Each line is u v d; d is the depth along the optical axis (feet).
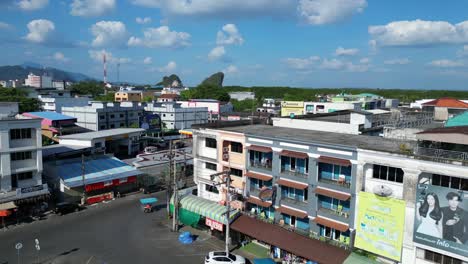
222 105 492.54
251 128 167.73
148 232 155.63
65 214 173.68
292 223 138.51
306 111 362.12
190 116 422.00
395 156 107.86
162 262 128.88
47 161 208.44
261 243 144.66
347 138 136.77
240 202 151.64
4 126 153.69
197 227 161.48
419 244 105.81
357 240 117.80
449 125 142.82
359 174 116.37
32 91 480.23
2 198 152.15
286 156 138.82
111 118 347.77
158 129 378.73
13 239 143.64
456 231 98.78
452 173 97.25
